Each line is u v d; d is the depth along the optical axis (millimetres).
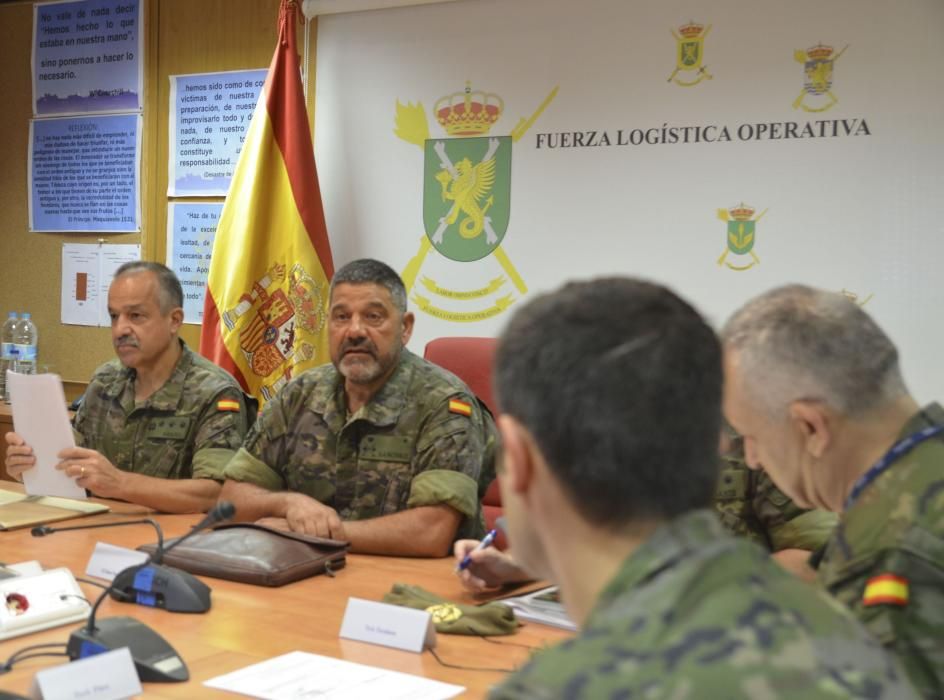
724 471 2299
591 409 767
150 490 2637
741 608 703
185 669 1467
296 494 2455
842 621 733
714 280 3363
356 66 3904
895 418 1248
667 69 3398
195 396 2963
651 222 3441
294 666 1531
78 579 1982
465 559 1961
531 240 3631
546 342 795
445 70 3752
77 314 4547
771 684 650
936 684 1118
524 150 3631
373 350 2514
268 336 3820
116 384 3047
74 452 2566
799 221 3242
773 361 1266
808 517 2207
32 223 4629
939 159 3064
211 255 4070
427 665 1562
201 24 4203
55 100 4547
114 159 4418
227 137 4168
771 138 3266
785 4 3230
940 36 3049
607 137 3496
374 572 2156
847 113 3168
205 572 2039
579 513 793
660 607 710
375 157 3891
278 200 3836
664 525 778
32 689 1328
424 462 2486
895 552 1162
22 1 4609
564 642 731
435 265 3801
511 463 823
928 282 3092
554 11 3562
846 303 1279
